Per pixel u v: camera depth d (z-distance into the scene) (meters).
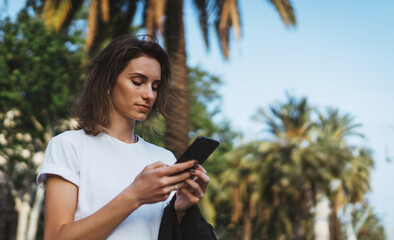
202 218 1.32
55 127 17.42
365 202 25.31
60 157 1.22
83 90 1.40
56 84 15.45
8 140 17.27
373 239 34.06
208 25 11.02
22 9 15.17
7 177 18.83
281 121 23.41
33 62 15.27
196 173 1.16
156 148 1.48
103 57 1.38
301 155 22.38
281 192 23.72
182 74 8.96
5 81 14.89
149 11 8.70
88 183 1.21
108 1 9.86
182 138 8.09
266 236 28.05
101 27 10.57
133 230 1.20
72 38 15.61
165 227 1.24
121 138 1.35
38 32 15.40
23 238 17.44
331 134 23.55
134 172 1.29
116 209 1.05
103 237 1.07
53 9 10.13
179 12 9.23
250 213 25.30
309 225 24.38
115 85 1.33
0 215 23.38
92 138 1.29
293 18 10.85
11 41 14.98
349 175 22.27
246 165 22.55
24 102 15.58
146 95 1.31
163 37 9.45
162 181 1.06
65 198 1.16
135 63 1.32
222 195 23.81
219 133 24.19
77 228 1.06
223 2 10.26
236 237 29.27
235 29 9.81
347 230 25.17
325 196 23.23
